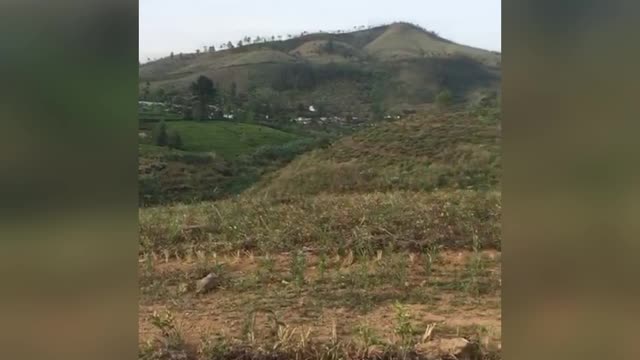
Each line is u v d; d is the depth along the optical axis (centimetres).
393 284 411
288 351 355
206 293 407
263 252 440
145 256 435
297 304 396
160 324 369
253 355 354
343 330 369
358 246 436
